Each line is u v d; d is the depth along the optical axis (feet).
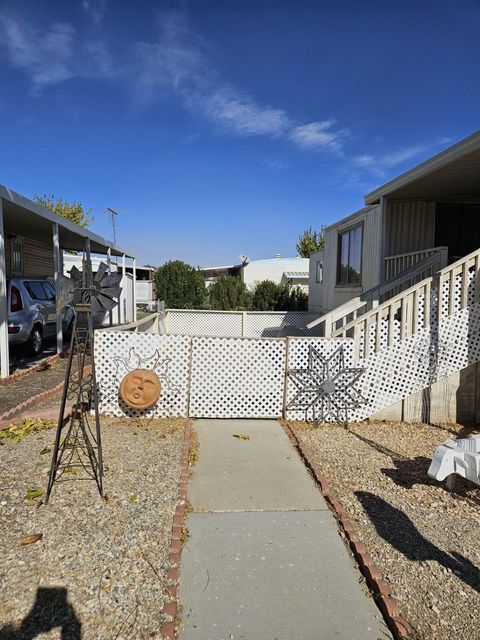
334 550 10.28
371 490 13.51
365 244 34.73
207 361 20.52
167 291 81.61
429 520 11.78
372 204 31.60
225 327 62.49
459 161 20.57
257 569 9.48
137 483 13.00
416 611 8.34
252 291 87.45
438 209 31.53
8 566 9.00
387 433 19.54
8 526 10.43
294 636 7.71
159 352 20.29
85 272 13.25
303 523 11.41
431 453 17.11
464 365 21.13
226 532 10.87
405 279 25.02
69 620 7.70
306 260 101.60
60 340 30.81
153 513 11.30
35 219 29.12
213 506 12.14
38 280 33.96
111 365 20.17
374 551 10.23
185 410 20.53
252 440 17.81
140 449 15.88
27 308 30.04
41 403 20.44
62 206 97.86
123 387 19.15
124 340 20.15
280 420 20.74
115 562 9.28
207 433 18.52
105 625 7.63
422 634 7.78
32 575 8.77
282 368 20.75
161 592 8.50
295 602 8.54
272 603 8.48
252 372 20.67
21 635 7.32
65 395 12.32
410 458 16.46
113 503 11.70
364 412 21.15
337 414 20.67
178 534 10.39
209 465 15.05
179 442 16.92
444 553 10.26
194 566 9.49
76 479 13.04
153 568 9.17
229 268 119.44
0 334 23.20
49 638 7.30
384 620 8.19
